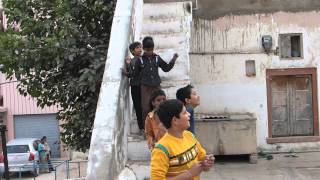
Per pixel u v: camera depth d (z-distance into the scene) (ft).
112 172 20.92
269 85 39.81
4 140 43.24
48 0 40.93
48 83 40.47
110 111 22.59
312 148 39.50
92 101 38.55
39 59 38.68
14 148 76.54
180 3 33.35
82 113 39.47
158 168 13.85
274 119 40.19
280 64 39.78
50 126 104.99
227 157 36.99
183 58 29.91
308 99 40.24
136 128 27.04
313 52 40.04
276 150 39.40
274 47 39.75
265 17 39.78
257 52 39.75
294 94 40.22
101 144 21.17
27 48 38.93
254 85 39.78
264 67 39.78
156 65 25.32
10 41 39.14
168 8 33.12
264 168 33.14
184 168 14.14
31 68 40.04
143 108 25.12
